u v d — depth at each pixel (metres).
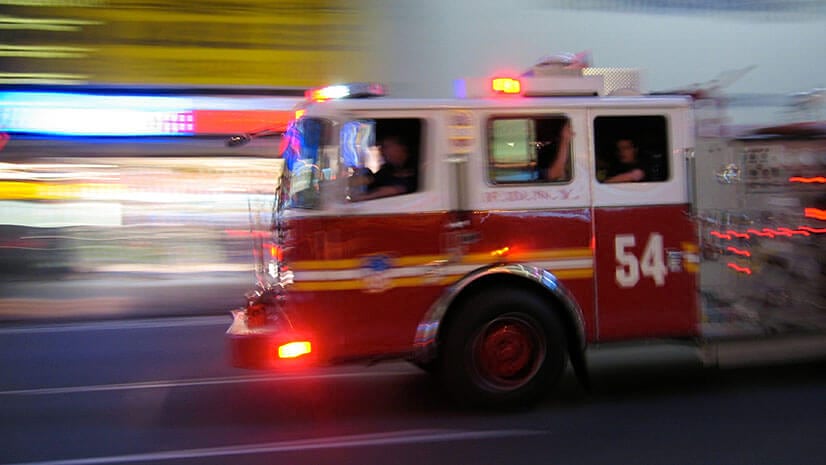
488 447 4.70
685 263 5.46
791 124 5.73
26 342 8.42
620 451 4.59
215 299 10.98
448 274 5.16
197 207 11.60
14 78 10.84
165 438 5.00
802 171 5.75
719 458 4.44
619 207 5.36
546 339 5.33
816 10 11.54
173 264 11.61
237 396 6.02
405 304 5.12
